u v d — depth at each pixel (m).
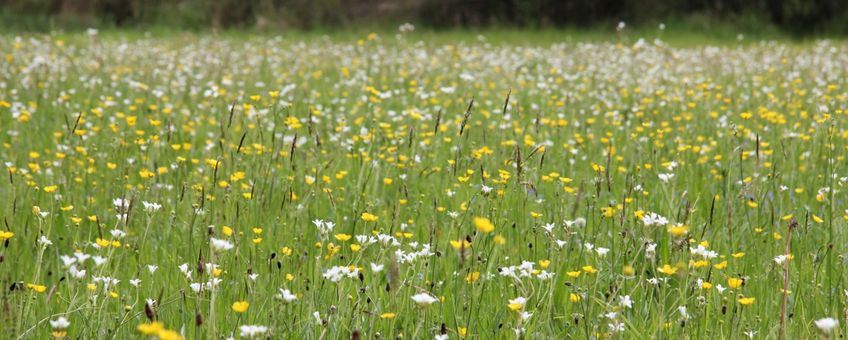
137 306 3.94
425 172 6.38
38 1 29.22
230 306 3.79
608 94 11.40
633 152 7.05
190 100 10.84
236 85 12.43
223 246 3.22
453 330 3.60
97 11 29.78
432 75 13.78
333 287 4.00
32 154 6.39
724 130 8.32
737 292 3.95
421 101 10.63
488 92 11.63
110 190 5.97
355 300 3.84
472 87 12.30
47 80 11.94
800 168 6.56
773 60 15.20
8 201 5.31
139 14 30.02
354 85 12.16
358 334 2.71
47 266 4.51
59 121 8.80
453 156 7.07
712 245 4.73
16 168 6.59
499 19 30.55
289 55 16.73
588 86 12.30
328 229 3.98
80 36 23.78
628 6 29.88
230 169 6.24
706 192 6.00
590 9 30.12
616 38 24.98
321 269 4.02
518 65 14.70
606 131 8.39
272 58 16.17
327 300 3.91
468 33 28.16
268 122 8.77
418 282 3.96
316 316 3.33
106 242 3.77
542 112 9.78
